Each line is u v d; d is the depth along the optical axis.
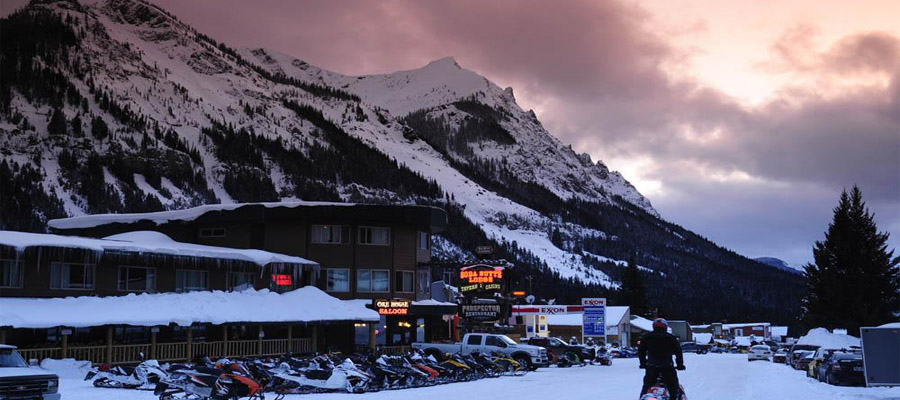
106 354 38.00
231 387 22.05
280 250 57.28
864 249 72.38
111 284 43.50
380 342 59.94
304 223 57.25
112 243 44.03
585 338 96.00
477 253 62.47
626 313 115.25
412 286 60.53
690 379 38.19
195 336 47.12
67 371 33.56
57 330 40.00
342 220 58.06
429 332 61.59
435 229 64.44
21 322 33.34
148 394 25.44
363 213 58.41
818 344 59.81
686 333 135.12
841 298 71.19
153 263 46.06
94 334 41.69
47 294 40.09
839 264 73.56
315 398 25.50
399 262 59.78
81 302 38.03
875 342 27.25
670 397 16.48
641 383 33.62
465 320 61.28
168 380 23.05
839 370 33.75
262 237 58.03
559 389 29.95
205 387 21.78
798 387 32.72
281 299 48.25
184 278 48.16
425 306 57.50
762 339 125.88
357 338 58.47
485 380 35.97
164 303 40.59
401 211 59.31
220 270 50.56
